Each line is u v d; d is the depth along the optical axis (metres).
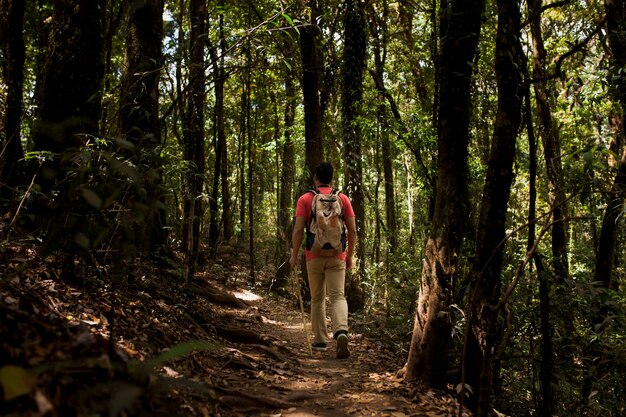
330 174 5.62
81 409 1.74
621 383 5.04
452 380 4.98
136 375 2.06
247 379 4.08
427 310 4.34
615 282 9.64
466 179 4.34
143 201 3.09
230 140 19.05
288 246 13.69
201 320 5.47
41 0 8.23
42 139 4.45
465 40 4.23
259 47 5.28
